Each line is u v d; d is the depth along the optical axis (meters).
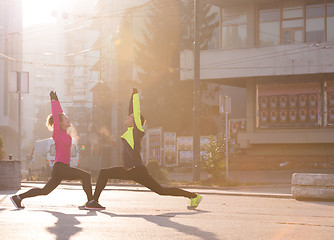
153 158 45.91
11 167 17.52
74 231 6.59
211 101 52.59
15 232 6.43
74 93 133.88
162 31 52.09
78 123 84.69
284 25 37.81
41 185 21.14
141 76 52.69
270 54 36.03
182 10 52.91
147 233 6.51
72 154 36.88
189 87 51.06
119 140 56.38
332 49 34.47
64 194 14.61
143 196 14.44
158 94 51.75
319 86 36.78
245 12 38.91
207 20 51.97
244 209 10.50
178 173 39.38
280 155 38.06
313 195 13.48
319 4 36.81
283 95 37.88
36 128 117.62
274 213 9.66
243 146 38.25
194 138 24.64
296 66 35.31
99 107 66.25
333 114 36.34
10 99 80.88
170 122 50.97
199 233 6.57
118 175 9.20
